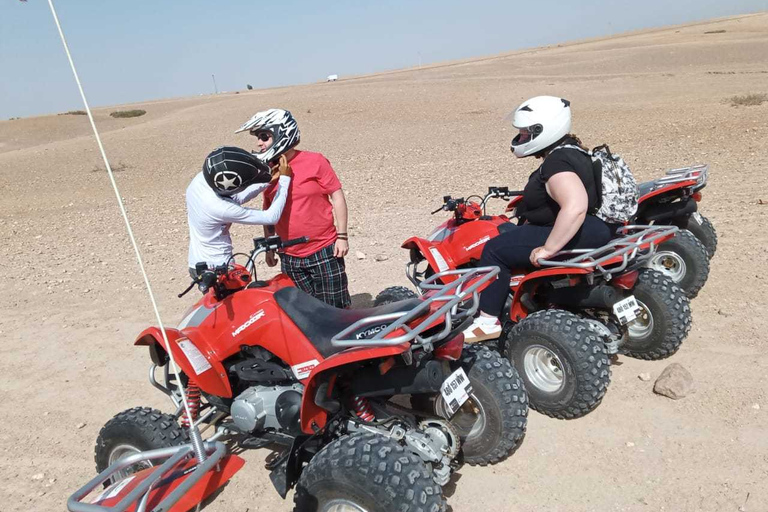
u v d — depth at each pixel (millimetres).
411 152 22062
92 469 4688
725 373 5000
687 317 5117
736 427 4312
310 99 44750
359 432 3537
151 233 12742
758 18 126500
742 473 3852
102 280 9414
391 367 3326
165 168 24750
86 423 5344
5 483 4582
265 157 4605
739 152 14391
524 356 4707
